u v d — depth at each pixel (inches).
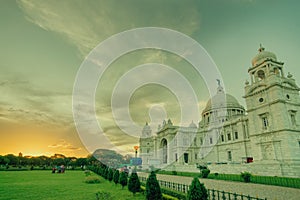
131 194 790.5
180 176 1700.3
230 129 2423.7
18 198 735.1
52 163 4512.8
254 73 1908.2
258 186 928.9
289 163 1325.0
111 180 1304.1
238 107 3056.1
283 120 1560.0
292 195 695.1
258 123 1764.3
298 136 1567.4
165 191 700.7
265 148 1684.3
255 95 1828.2
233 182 1126.4
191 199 437.7
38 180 1432.1
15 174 2129.7
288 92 1695.4
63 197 749.3
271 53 1918.1
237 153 2252.7
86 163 4274.1
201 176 1499.8
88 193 833.5
